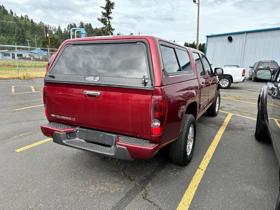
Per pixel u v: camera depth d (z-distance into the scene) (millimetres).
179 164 3539
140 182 3115
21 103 8016
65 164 3588
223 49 24906
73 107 3084
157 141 2648
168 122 2762
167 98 2672
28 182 3055
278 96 3180
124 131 2785
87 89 2924
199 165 3619
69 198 2732
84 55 3150
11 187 2930
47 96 3299
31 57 28188
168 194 2846
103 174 3312
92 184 3047
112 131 2877
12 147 4180
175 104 2906
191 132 3652
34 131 5035
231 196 2809
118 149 2758
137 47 2842
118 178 3211
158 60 2680
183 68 3656
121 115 2748
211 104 6074
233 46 23891
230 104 8750
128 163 3664
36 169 3408
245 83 17109
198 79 4129
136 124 2689
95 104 2891
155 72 2619
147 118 2615
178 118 3049
